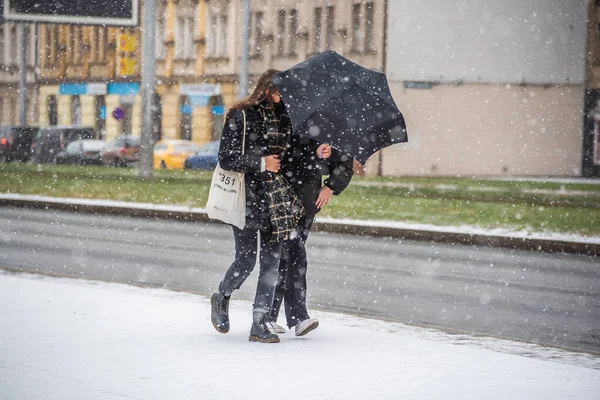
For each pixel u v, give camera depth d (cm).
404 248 2534
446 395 869
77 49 9769
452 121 7350
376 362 1001
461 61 7344
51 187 4541
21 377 903
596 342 1319
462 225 2866
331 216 3144
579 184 5756
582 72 7762
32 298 1376
